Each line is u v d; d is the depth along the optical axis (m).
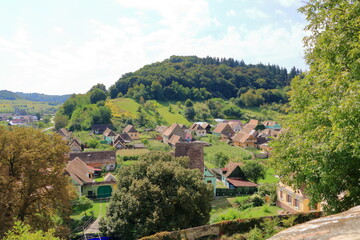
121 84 183.25
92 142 85.56
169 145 90.00
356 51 11.66
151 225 24.14
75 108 143.88
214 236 17.09
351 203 14.40
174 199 25.69
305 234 5.46
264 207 33.91
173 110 152.12
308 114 14.98
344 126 11.14
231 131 111.69
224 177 51.16
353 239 4.45
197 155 44.91
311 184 16.28
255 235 15.97
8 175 25.03
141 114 128.50
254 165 50.31
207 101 173.50
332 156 13.13
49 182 27.30
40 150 26.08
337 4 15.05
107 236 26.91
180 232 17.00
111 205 27.30
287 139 18.73
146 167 29.44
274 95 187.38
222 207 40.19
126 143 90.56
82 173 48.50
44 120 182.25
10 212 24.91
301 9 16.89
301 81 18.69
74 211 37.44
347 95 11.59
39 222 25.78
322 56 15.77
